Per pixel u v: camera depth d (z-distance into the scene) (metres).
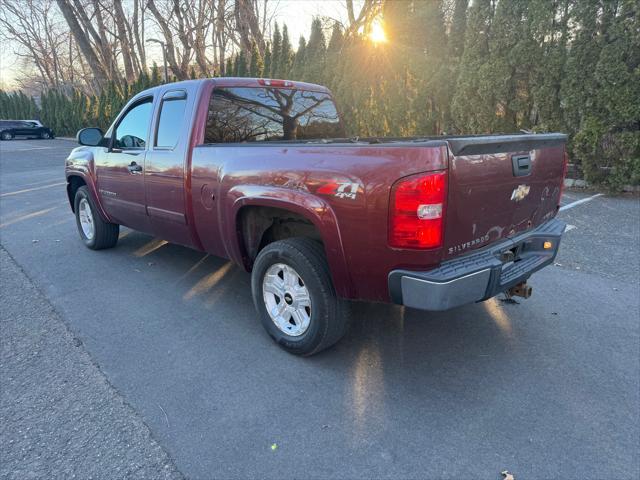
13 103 46.59
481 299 2.70
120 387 2.96
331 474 2.24
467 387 2.93
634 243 5.72
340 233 2.74
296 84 4.64
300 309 3.21
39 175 13.72
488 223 2.82
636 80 7.91
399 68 12.07
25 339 3.59
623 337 3.51
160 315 4.01
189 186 3.88
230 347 3.46
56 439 2.49
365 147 2.62
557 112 9.09
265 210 3.40
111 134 5.04
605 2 8.00
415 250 2.50
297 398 2.83
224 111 4.02
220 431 2.54
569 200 8.24
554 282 4.59
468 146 2.49
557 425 2.56
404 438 2.48
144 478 2.23
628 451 2.36
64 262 5.46
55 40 45.97
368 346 3.45
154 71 25.88
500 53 9.51
